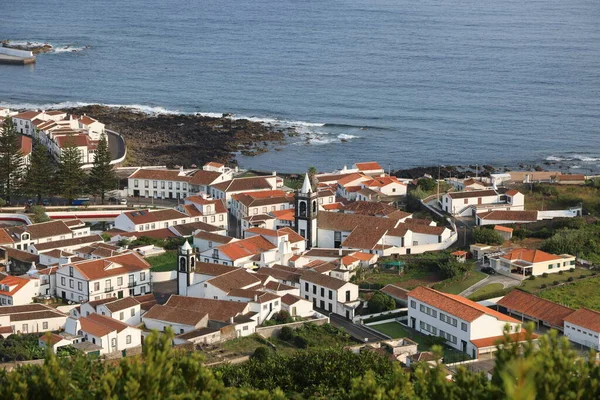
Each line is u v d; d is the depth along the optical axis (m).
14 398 107.12
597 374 92.56
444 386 98.56
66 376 112.88
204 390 107.94
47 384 110.12
